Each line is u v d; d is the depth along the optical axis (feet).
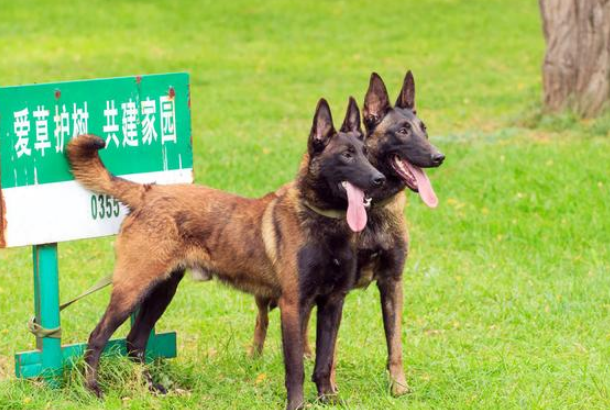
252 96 89.30
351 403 32.37
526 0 131.54
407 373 35.32
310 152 31.14
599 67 72.84
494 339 38.65
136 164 33.83
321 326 32.50
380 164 34.94
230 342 38.81
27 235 32.19
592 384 32.63
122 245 32.17
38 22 121.90
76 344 33.63
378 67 101.35
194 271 32.60
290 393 31.07
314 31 118.93
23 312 42.47
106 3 132.05
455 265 47.70
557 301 42.27
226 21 123.85
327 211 30.86
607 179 58.65
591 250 48.49
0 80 93.20
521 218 53.88
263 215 31.94
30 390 32.14
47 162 32.22
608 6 71.97
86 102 32.71
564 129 72.28
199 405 32.42
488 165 63.05
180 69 100.53
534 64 101.81
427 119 80.48
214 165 65.26
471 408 31.37
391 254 33.50
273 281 31.78
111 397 31.99
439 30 118.01
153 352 35.29
